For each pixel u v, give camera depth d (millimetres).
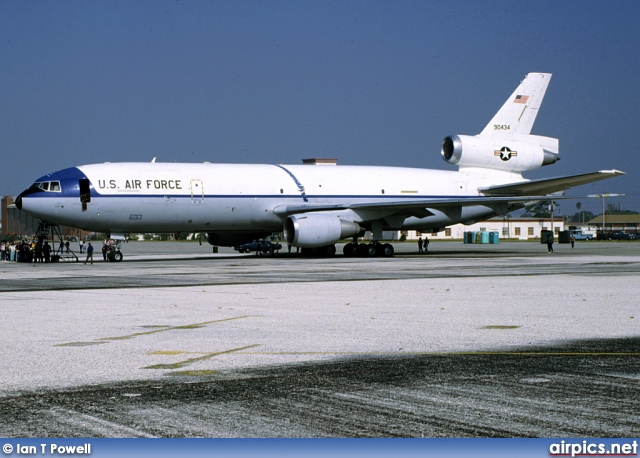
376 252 52906
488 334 14375
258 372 10797
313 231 46812
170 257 54562
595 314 17500
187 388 9805
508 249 72812
